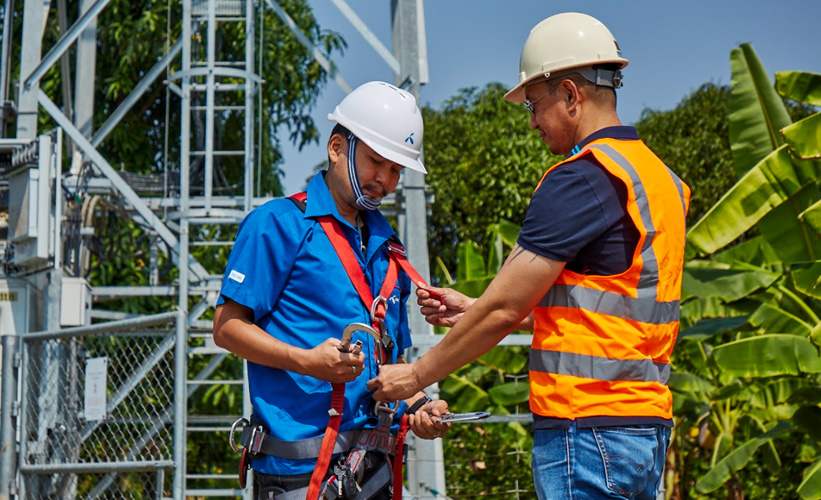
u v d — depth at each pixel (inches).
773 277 346.9
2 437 254.4
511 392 420.2
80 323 305.3
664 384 116.3
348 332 117.3
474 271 484.7
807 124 299.1
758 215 327.3
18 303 306.3
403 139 126.9
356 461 123.7
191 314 354.3
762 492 494.9
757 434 434.3
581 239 109.9
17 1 532.1
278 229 125.6
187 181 339.3
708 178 738.2
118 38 511.8
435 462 281.6
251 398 128.0
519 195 725.3
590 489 111.3
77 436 270.4
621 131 117.4
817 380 385.4
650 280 112.0
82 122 390.0
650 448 111.5
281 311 126.7
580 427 110.7
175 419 222.4
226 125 535.8
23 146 302.7
